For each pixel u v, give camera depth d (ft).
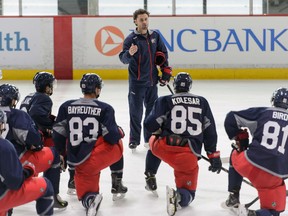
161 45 56.70
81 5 123.44
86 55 110.32
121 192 40.73
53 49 110.01
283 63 111.45
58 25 109.60
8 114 33.94
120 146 37.60
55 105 82.33
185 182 38.22
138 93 56.03
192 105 38.14
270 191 33.30
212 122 38.27
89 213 34.55
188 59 110.63
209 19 109.91
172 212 35.68
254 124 34.68
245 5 127.13
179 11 126.72
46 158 36.32
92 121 36.37
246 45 110.83
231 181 38.09
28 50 109.91
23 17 109.19
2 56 109.81
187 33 110.11
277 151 32.96
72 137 36.27
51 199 33.14
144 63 55.52
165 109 38.27
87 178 36.42
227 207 39.34
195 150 37.40
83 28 109.70
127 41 55.42
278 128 33.58
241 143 35.22
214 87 101.35
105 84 105.29
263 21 110.32
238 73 111.45
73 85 103.19
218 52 110.73
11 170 28.50
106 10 126.93
